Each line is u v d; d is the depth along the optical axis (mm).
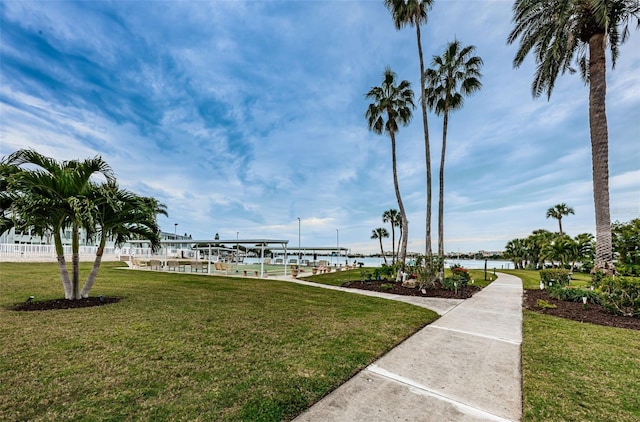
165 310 6797
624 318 6773
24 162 6965
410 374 3484
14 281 11156
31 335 4637
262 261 19516
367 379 3311
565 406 2752
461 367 3736
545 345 4684
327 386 3064
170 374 3275
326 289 12102
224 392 2867
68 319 5738
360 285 13453
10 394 2738
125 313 6375
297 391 2922
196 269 22000
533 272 28281
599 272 9602
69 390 2850
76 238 7734
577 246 30078
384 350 4277
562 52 11508
